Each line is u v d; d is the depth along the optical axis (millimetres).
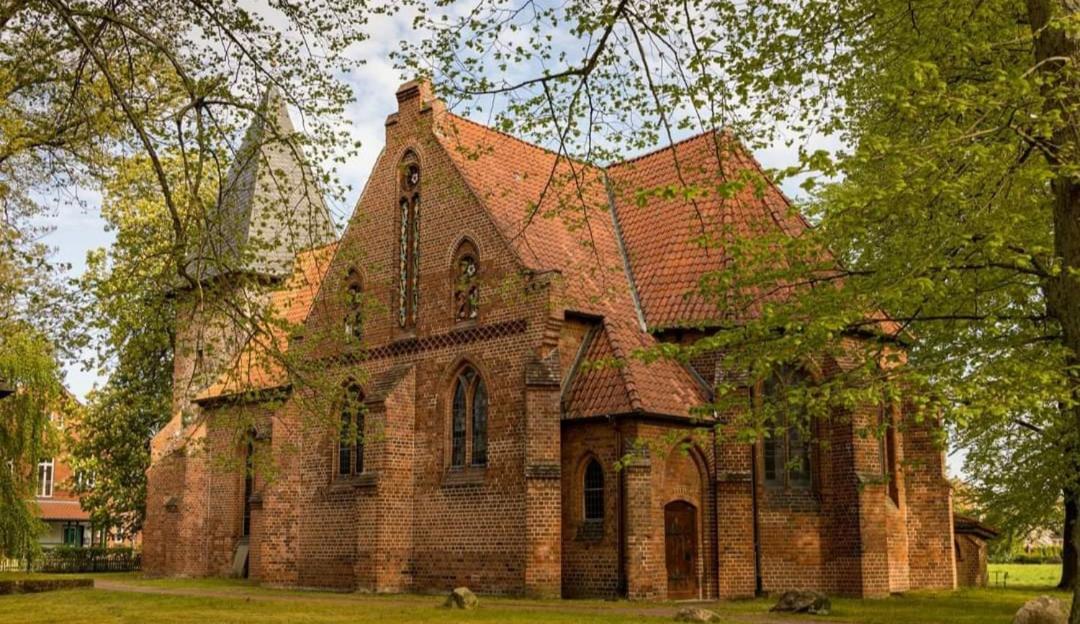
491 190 33375
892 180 15516
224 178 17766
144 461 52656
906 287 15945
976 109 15781
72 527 82125
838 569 29141
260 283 19156
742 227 32469
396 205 35156
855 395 15867
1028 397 14461
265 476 24422
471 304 32125
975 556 40812
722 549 28984
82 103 20344
